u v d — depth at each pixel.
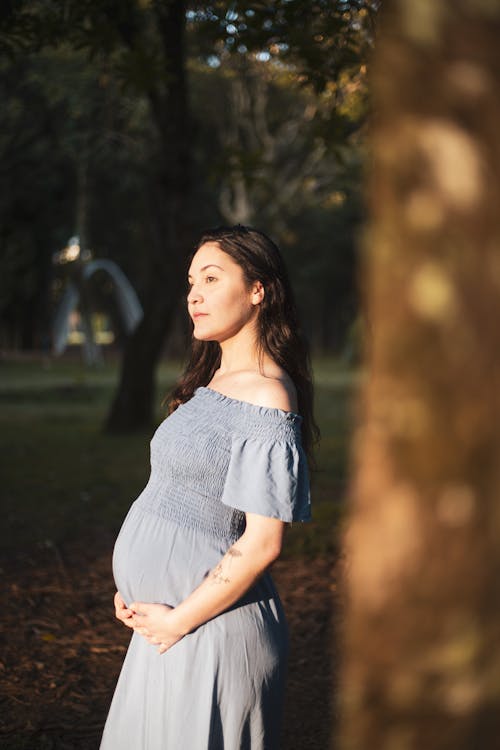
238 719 2.11
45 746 3.51
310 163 27.23
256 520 2.02
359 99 6.11
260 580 2.23
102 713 3.84
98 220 34.31
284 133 27.56
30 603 5.33
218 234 2.30
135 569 2.18
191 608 2.04
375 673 0.87
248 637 2.13
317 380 26.41
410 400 0.82
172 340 42.38
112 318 44.94
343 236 39.66
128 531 2.24
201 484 2.14
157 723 2.12
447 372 0.81
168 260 13.13
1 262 33.19
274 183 25.41
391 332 0.83
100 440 12.97
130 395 13.65
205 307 2.26
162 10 10.20
